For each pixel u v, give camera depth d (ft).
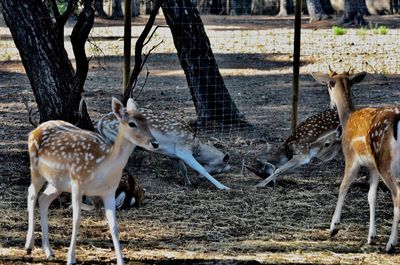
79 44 36.55
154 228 33.91
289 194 39.81
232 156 47.55
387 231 33.68
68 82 40.52
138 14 153.07
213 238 32.73
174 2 52.24
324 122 42.27
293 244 31.94
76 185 27.63
